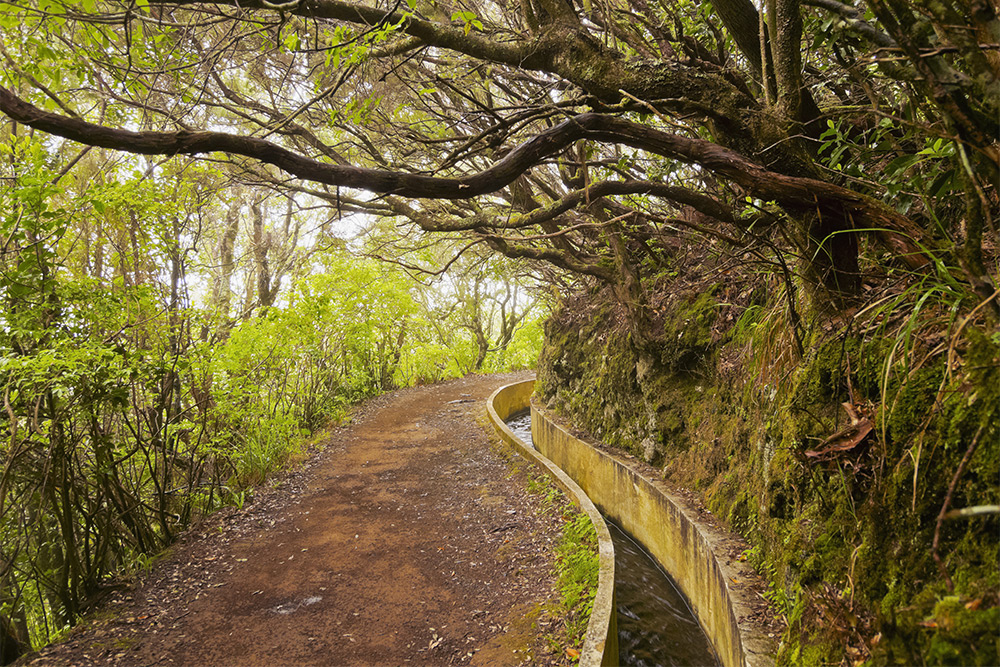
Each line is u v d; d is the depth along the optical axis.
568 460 8.54
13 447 3.94
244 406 6.87
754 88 3.67
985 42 1.35
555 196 7.12
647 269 8.05
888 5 1.56
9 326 4.17
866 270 2.99
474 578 4.94
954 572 1.65
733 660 3.25
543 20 2.92
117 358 4.56
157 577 4.95
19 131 5.23
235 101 6.01
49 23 3.29
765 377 3.96
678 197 3.24
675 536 5.00
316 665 3.79
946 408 1.88
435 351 18.92
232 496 6.71
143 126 5.12
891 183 2.48
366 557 5.42
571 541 5.23
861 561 2.15
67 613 4.35
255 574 5.08
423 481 7.77
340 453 9.36
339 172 2.33
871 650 1.90
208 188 6.69
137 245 5.16
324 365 11.92
